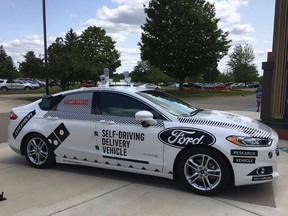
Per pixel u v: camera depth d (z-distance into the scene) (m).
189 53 33.31
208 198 4.61
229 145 4.48
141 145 5.05
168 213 4.14
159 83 80.94
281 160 6.72
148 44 33.81
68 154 5.77
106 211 4.22
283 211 4.20
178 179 5.28
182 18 32.84
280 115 9.05
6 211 4.23
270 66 9.29
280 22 8.90
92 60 27.36
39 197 4.70
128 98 5.39
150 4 33.62
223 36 34.56
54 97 6.10
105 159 5.40
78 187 5.10
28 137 6.18
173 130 4.84
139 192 4.87
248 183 4.48
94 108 5.61
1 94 33.56
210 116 5.21
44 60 24.84
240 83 79.94
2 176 5.68
